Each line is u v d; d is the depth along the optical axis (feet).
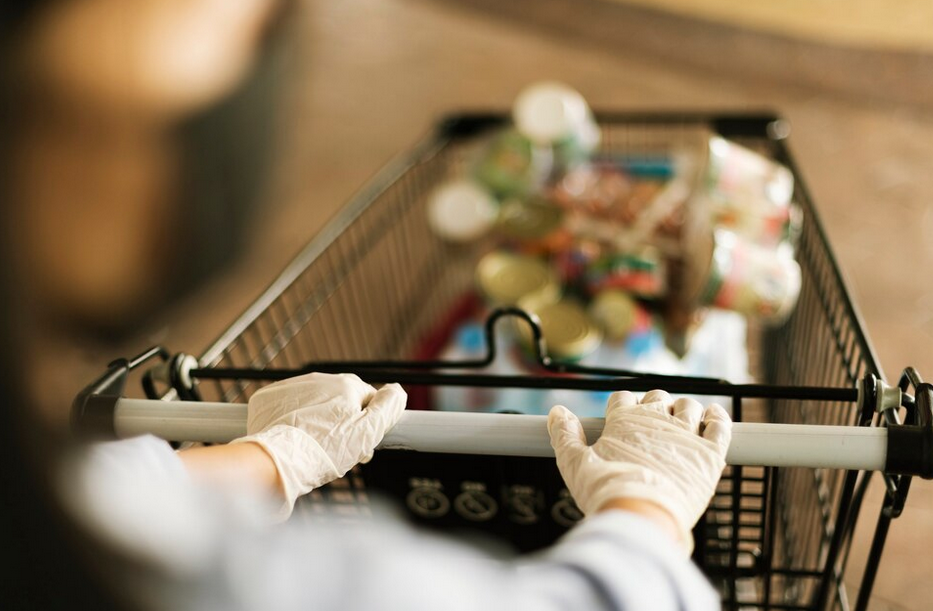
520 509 3.61
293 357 6.48
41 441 1.27
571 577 1.92
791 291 5.39
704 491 2.53
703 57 13.10
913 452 2.57
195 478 2.26
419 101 12.84
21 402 1.18
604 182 7.45
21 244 0.95
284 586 1.74
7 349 1.07
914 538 6.28
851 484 3.07
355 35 14.37
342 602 1.77
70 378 1.15
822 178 10.52
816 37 12.93
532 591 1.88
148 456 2.18
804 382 5.57
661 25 13.75
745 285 5.31
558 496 3.54
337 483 3.90
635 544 2.06
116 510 1.56
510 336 6.61
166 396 3.32
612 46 13.69
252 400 2.97
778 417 4.88
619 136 8.98
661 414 2.75
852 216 9.86
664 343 6.36
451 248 8.25
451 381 3.09
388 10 14.94
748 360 6.61
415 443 2.89
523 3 14.71
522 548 3.75
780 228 5.61
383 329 7.44
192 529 1.71
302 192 10.62
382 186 5.90
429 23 14.64
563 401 5.61
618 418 2.77
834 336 4.33
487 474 3.51
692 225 6.15
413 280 8.07
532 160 7.57
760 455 2.67
